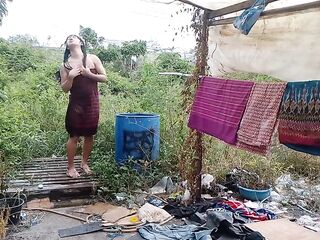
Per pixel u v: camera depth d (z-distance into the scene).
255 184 4.02
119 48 9.12
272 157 4.59
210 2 3.19
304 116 2.19
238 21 2.45
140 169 4.16
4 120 4.51
